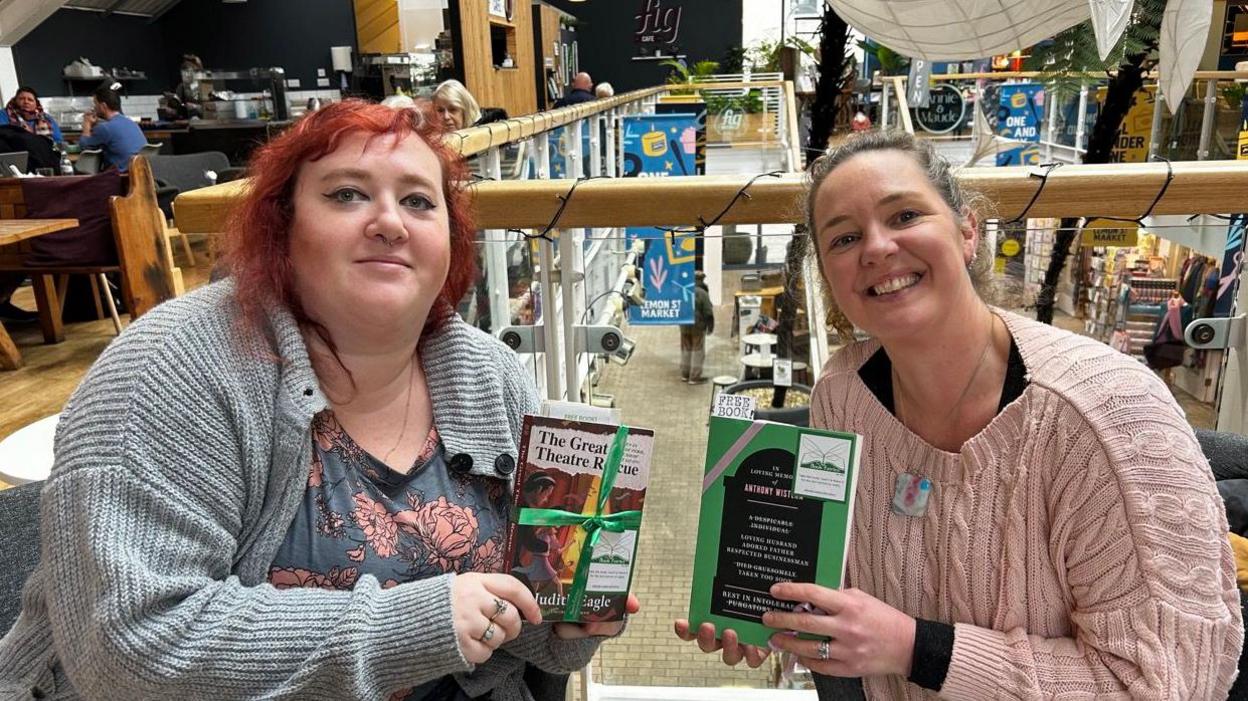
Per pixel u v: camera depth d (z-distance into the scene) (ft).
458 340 3.60
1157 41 5.00
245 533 3.07
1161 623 2.92
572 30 33.94
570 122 10.39
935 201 3.26
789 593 3.18
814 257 4.01
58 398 12.99
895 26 4.41
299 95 40.88
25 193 14.28
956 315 3.30
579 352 5.17
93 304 17.25
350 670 2.76
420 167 3.19
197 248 22.24
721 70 30.40
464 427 3.48
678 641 5.52
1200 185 4.39
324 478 3.19
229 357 3.04
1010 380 3.31
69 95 34.86
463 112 9.89
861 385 3.69
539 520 3.19
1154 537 2.95
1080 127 9.80
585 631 3.38
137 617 2.65
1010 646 3.12
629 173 13.85
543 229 4.78
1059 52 5.17
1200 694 2.93
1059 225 4.79
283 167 3.12
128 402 2.79
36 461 5.43
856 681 3.81
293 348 3.11
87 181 14.42
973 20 4.25
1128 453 3.01
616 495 3.22
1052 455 3.14
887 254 3.20
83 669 2.72
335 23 40.16
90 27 35.91
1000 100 11.74
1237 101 9.97
